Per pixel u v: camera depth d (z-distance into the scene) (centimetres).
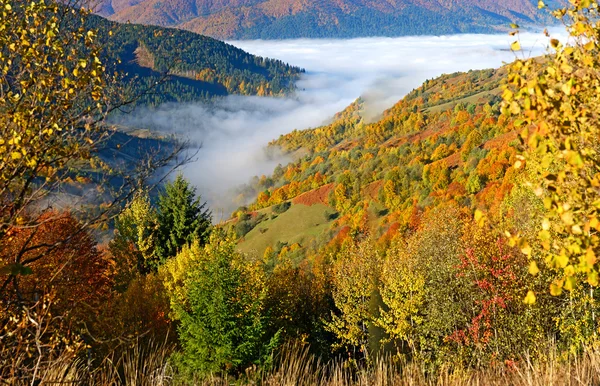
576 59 422
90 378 570
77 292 1269
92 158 570
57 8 604
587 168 422
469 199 9925
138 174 573
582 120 393
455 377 794
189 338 1577
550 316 1516
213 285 1611
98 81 589
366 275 3161
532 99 397
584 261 379
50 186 567
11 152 542
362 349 2772
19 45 580
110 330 1110
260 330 1628
